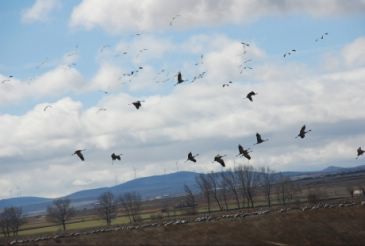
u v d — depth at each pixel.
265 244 74.25
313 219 86.56
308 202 143.62
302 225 83.12
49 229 149.62
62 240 72.62
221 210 157.38
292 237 78.25
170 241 71.56
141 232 77.69
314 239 78.69
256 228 80.00
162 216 144.38
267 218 87.56
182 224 85.50
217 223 83.88
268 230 79.62
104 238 73.44
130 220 154.00
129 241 70.94
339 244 78.31
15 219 155.38
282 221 84.44
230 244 72.50
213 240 73.00
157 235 74.88
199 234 75.50
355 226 84.62
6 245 71.12
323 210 93.38
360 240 80.31
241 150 48.31
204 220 91.75
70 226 153.88
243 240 74.50
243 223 82.88
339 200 136.62
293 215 89.25
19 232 153.25
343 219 87.69
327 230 82.19
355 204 105.00
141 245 69.06
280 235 78.38
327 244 77.88
